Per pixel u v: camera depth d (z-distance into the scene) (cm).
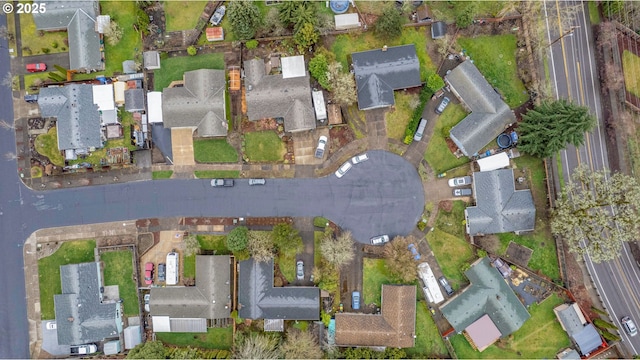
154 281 6144
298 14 5856
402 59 5991
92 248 6169
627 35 6191
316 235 6166
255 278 5903
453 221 6138
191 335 6144
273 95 5944
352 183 6188
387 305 5953
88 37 6088
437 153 6181
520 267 6056
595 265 6116
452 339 6103
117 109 6159
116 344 6006
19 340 6134
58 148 6106
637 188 5316
